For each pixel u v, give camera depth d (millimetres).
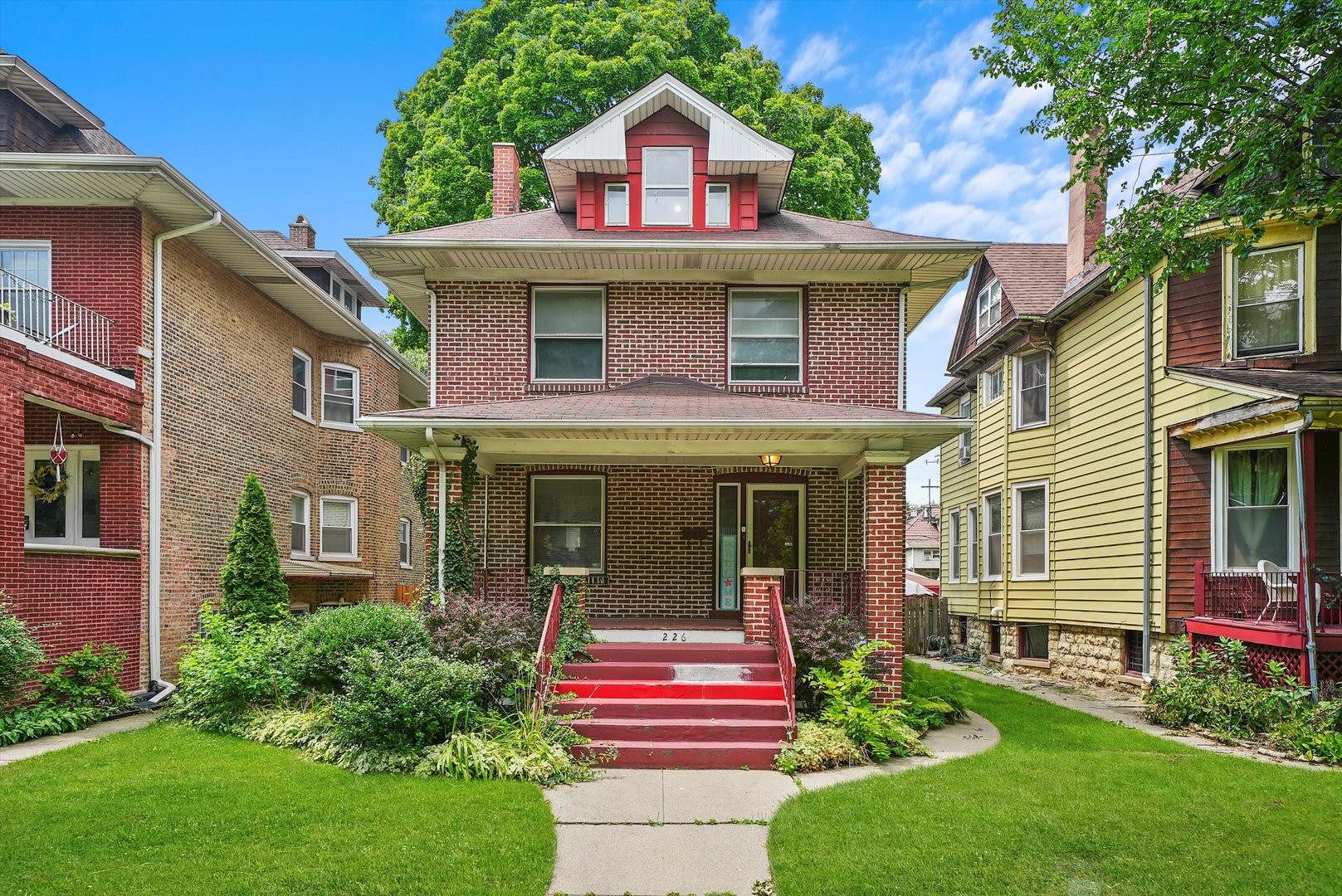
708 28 27891
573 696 9750
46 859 5902
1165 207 9156
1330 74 8078
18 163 11617
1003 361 19047
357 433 20703
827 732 9125
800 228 14539
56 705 10789
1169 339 13430
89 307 12719
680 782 8133
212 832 6449
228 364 15664
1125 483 14508
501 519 13516
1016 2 9695
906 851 6141
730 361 13648
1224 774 8219
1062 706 12867
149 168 11836
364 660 9062
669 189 14320
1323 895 5434
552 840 6465
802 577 13312
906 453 11070
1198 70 8758
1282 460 12188
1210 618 12125
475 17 28859
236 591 13562
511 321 13578
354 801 7215
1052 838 6375
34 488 13469
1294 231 12258
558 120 25734
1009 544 18469
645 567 13703
